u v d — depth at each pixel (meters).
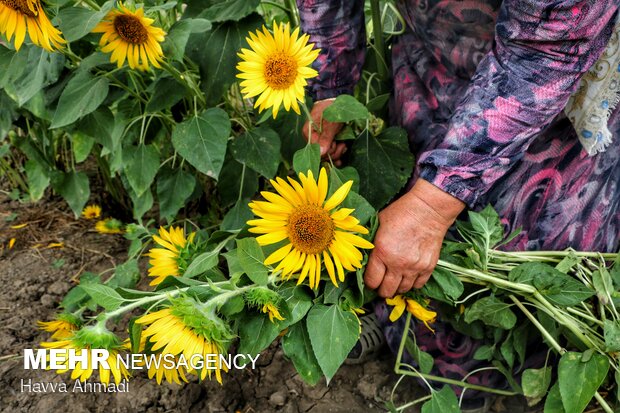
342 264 1.17
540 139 1.35
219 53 1.60
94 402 1.64
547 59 1.04
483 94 1.11
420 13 1.36
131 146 1.66
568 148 1.36
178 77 1.58
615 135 1.37
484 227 1.34
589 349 1.28
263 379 1.73
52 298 1.97
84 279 1.62
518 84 1.07
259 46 1.31
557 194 1.41
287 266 1.16
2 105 1.88
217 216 2.18
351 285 1.27
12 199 2.48
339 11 1.49
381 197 1.50
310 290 1.26
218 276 1.33
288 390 1.71
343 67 1.58
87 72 1.54
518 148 1.14
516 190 1.41
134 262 1.66
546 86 1.06
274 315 1.17
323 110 1.47
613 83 1.18
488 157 1.13
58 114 1.50
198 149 1.51
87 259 2.14
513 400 1.70
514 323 1.40
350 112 1.32
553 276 1.34
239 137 1.62
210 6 1.66
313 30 1.53
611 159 1.40
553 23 0.99
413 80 1.52
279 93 1.31
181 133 1.52
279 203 1.15
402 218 1.19
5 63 1.53
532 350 1.60
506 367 1.62
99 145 2.16
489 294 1.47
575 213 1.44
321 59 1.55
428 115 1.50
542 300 1.35
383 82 1.76
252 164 1.60
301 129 1.62
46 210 2.41
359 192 1.51
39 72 1.54
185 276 1.25
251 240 1.17
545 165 1.38
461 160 1.14
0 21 1.23
